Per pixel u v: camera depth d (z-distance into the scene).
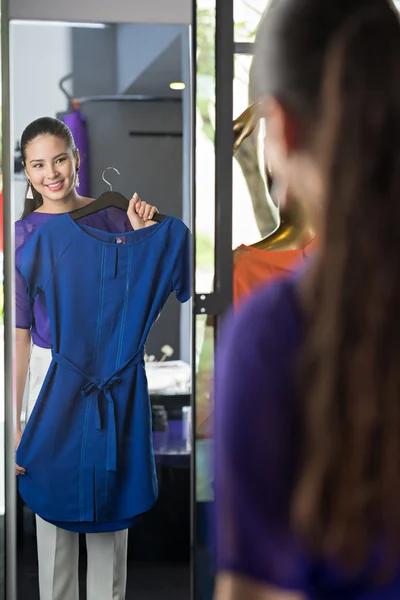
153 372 2.66
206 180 2.37
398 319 0.43
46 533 2.62
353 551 0.45
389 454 0.43
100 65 2.60
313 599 0.46
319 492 0.44
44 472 2.61
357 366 0.43
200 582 2.33
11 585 2.61
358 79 0.43
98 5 2.59
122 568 2.67
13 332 2.59
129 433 2.64
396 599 0.46
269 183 2.40
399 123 0.43
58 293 2.62
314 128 0.44
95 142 2.62
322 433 0.44
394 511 0.44
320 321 0.44
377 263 0.42
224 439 0.48
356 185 0.42
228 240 2.37
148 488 2.65
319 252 0.45
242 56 2.35
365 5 0.44
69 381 2.62
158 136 2.65
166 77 2.63
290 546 0.46
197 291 2.38
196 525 2.35
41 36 2.57
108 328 2.63
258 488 0.46
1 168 2.52
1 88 2.52
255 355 0.47
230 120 2.35
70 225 2.62
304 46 0.44
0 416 2.55
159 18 2.62
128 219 2.65
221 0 2.31
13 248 2.57
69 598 2.64
